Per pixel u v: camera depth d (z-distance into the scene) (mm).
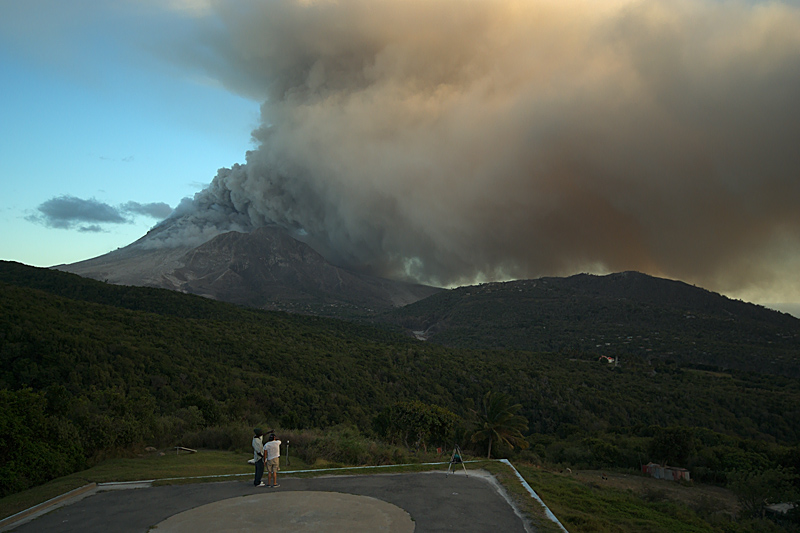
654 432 69000
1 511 12836
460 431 52062
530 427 82562
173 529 11211
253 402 59688
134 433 25625
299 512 12430
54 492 14641
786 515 34562
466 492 14453
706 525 28219
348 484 15500
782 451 53438
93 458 22516
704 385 113062
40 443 19641
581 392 96188
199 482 16078
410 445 41000
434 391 88000
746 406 92500
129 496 14289
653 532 21438
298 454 25578
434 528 11188
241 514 12297
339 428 45500
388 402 76625
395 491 14570
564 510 20672
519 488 14633
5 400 19781
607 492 36312
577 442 68375
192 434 30766
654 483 49219
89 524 11727
